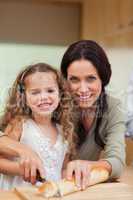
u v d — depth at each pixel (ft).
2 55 9.95
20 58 10.05
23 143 3.23
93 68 3.04
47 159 3.19
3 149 2.98
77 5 10.23
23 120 3.30
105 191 2.62
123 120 3.39
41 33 10.17
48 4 10.11
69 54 3.07
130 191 2.64
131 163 4.01
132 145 4.42
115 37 7.79
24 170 2.78
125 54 7.16
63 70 3.19
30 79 3.16
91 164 2.86
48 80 3.16
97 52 3.05
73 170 2.72
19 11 10.00
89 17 9.63
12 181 2.97
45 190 2.49
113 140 3.16
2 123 3.33
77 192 2.58
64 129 3.36
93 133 3.35
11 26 10.00
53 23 10.20
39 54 10.11
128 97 5.17
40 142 3.24
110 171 2.90
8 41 10.01
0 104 3.41
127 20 7.09
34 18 10.09
